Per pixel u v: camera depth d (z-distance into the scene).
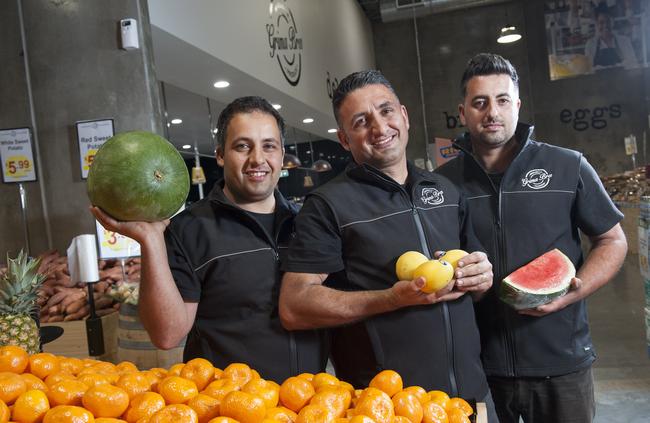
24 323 1.92
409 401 1.14
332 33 10.98
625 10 14.02
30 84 4.56
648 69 13.99
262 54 7.32
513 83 2.03
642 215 2.41
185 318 1.53
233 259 1.66
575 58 14.32
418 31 15.19
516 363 1.95
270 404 1.17
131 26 4.39
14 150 4.56
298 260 1.59
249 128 1.67
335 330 1.74
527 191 1.99
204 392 1.21
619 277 7.17
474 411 1.25
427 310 1.58
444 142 10.52
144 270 1.44
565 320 1.96
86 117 4.50
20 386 1.16
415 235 1.63
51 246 4.57
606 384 3.91
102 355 2.88
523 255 1.95
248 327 1.63
